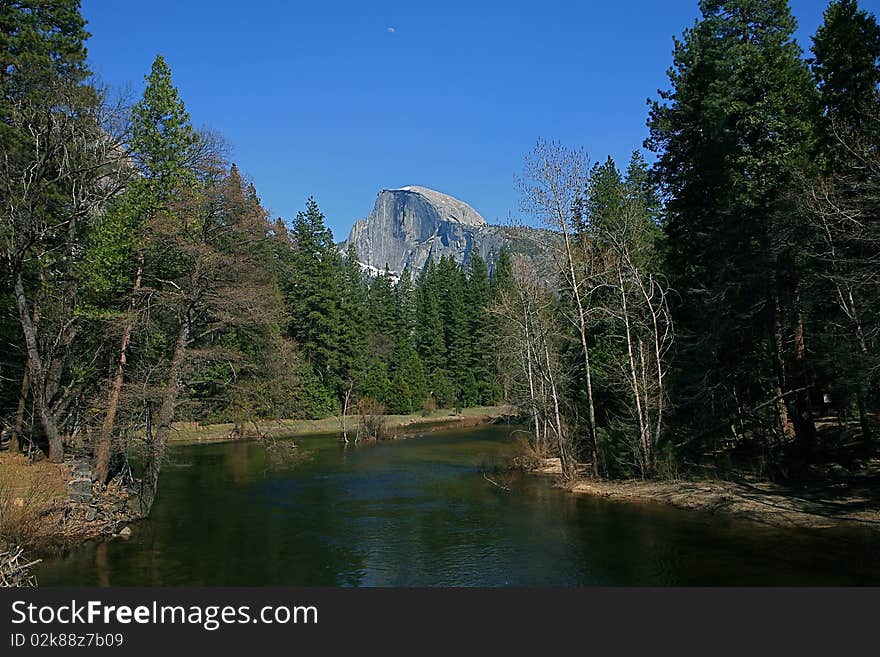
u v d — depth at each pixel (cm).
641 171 4816
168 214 2364
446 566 1700
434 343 8150
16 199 2261
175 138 2497
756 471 2609
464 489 2917
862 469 2381
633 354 3266
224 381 2727
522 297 3669
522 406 3831
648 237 3712
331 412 6259
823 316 2478
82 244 2586
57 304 2536
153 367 2475
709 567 1557
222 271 2452
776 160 2400
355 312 6856
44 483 2066
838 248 2159
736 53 2683
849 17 2314
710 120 2703
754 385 2923
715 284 2717
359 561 1769
